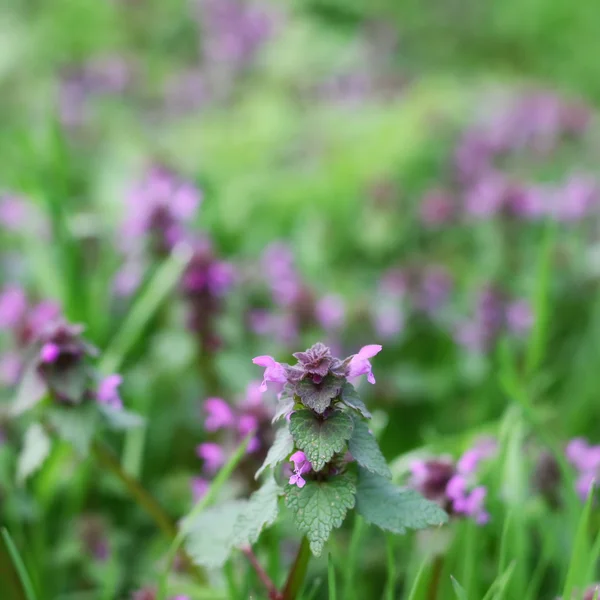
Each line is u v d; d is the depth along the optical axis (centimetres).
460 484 50
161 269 71
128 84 151
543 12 219
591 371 79
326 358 45
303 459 45
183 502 65
